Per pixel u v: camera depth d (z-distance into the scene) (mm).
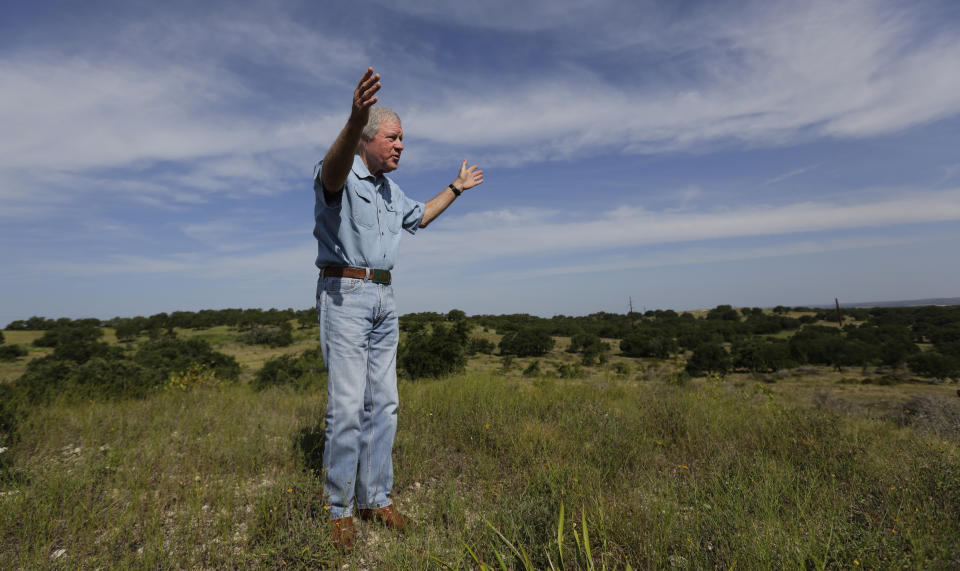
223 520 2039
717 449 3436
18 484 2426
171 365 17391
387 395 2277
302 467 2662
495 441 3473
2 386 5098
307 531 1910
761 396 5883
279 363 24484
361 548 1988
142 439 3428
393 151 2213
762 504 2195
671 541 1957
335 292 2117
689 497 2439
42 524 1960
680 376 7344
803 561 1680
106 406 5070
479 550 1878
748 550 1779
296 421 4145
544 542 1893
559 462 2941
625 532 1998
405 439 3414
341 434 2074
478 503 2412
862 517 2227
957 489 2355
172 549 1851
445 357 19109
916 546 1800
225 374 9125
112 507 2188
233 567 1772
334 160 1837
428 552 1756
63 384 6402
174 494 2391
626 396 5750
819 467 3025
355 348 2111
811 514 2219
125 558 1730
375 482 2219
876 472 2840
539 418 4473
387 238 2260
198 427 3783
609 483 2705
